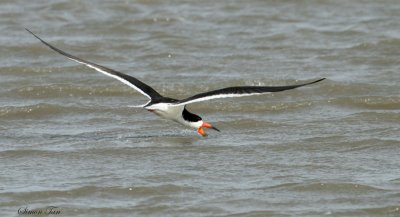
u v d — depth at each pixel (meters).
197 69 20.97
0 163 14.59
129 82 14.55
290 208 12.71
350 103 18.33
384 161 14.64
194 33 23.89
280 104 18.17
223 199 13.03
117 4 26.27
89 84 19.77
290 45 22.84
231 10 25.83
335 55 21.92
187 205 12.80
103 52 22.44
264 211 12.58
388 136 15.98
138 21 24.89
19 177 13.91
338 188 13.42
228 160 14.76
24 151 15.14
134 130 16.69
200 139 16.02
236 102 18.36
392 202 12.86
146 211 12.65
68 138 16.09
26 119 17.50
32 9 25.75
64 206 12.77
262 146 15.49
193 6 26.27
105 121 17.31
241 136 16.20
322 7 26.03
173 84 19.72
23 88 19.36
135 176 13.95
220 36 23.64
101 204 12.88
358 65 21.20
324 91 19.17
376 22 24.56
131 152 15.18
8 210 12.65
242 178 13.91
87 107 18.12
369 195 13.15
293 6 26.14
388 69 20.75
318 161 14.69
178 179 13.83
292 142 15.68
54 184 13.59
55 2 26.25
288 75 20.28
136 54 22.31
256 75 20.28
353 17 25.08
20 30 24.11
